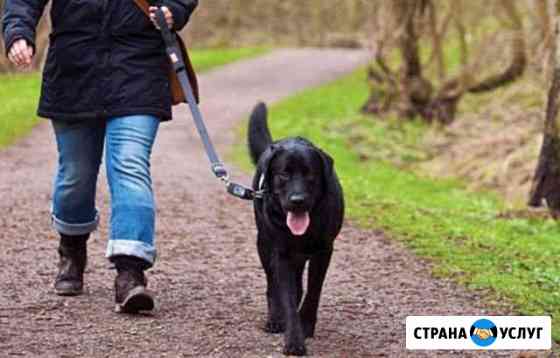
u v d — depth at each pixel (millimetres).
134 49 8711
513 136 29469
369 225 14414
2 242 12203
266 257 8312
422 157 29906
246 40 72375
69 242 9383
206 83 47594
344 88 46844
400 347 8188
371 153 29844
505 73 34938
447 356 8000
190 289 9984
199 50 69125
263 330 8484
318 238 7859
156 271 10828
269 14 75812
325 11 74062
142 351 7770
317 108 38906
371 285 10547
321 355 7844
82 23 8688
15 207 15016
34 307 8992
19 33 8578
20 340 7984
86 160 9062
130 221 8586
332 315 9195
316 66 56562
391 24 35375
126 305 8625
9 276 10297
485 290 10461
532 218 18062
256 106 9305
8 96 34781
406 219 15227
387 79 36688
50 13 8961
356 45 69062
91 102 8711
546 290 10953
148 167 8773
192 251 12109
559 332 8820
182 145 27125
